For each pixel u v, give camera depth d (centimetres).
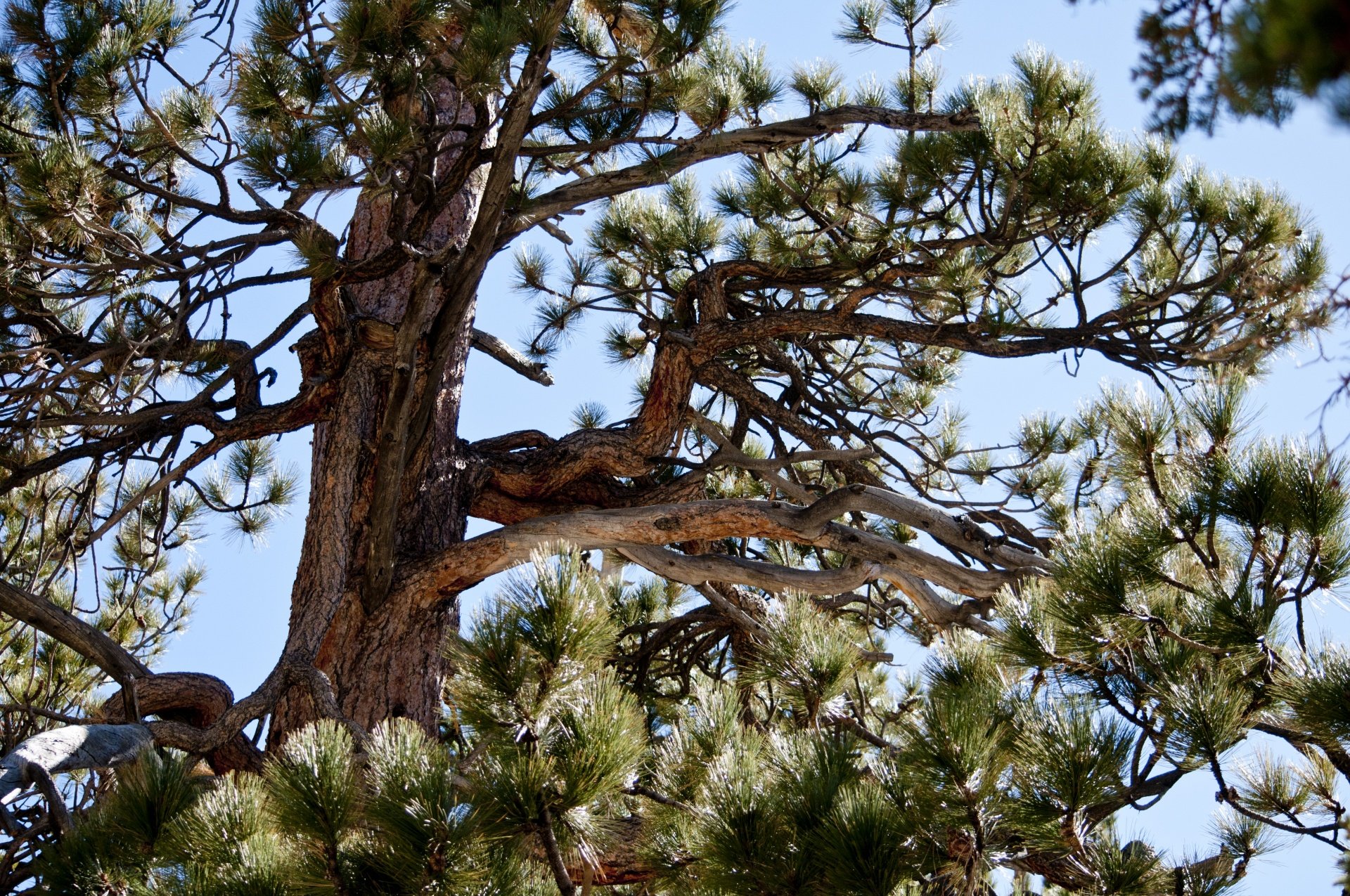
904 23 1568
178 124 1264
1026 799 746
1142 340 1455
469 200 1708
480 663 760
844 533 1476
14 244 1200
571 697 777
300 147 1161
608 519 1498
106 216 1307
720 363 1686
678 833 870
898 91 1564
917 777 749
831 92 1500
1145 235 1440
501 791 754
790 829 770
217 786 838
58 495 1555
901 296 1612
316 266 1220
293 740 769
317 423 1616
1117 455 927
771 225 1571
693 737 898
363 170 1188
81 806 1164
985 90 1411
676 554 1525
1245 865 802
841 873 725
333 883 736
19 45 1202
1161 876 761
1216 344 1402
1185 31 408
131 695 1262
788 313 1559
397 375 1281
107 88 1218
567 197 1416
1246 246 1413
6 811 916
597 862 848
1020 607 855
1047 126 1384
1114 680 840
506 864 754
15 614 1239
